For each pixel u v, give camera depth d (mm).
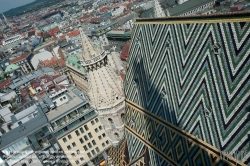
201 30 36969
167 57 45156
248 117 30062
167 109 46062
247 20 29922
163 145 47750
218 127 34656
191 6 199625
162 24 46438
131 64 60406
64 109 97938
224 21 33031
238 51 31203
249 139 30125
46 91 130625
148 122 53000
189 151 40344
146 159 53625
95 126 101125
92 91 66938
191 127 40062
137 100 58469
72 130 96875
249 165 30438
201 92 37500
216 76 34688
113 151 72188
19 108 114250
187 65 40156
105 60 65125
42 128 90312
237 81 31562
